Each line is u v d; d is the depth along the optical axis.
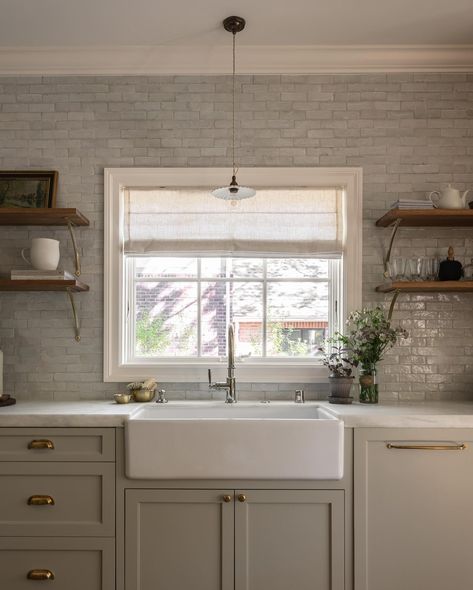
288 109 2.76
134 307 2.84
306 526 2.15
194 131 2.76
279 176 2.73
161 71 2.75
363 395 2.55
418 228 2.74
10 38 2.61
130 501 2.16
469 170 2.74
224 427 2.12
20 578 2.18
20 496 2.18
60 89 2.77
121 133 2.76
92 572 2.17
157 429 2.12
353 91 2.76
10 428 2.18
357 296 2.71
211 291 2.85
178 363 2.77
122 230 2.75
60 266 2.74
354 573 2.14
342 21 2.45
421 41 2.64
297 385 2.73
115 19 2.43
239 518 2.14
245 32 2.54
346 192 2.74
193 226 2.74
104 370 2.71
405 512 2.16
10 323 2.73
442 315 2.72
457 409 2.35
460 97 2.75
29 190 2.71
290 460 2.11
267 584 2.14
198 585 2.15
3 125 2.76
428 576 2.15
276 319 2.85
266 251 2.72
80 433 2.18
